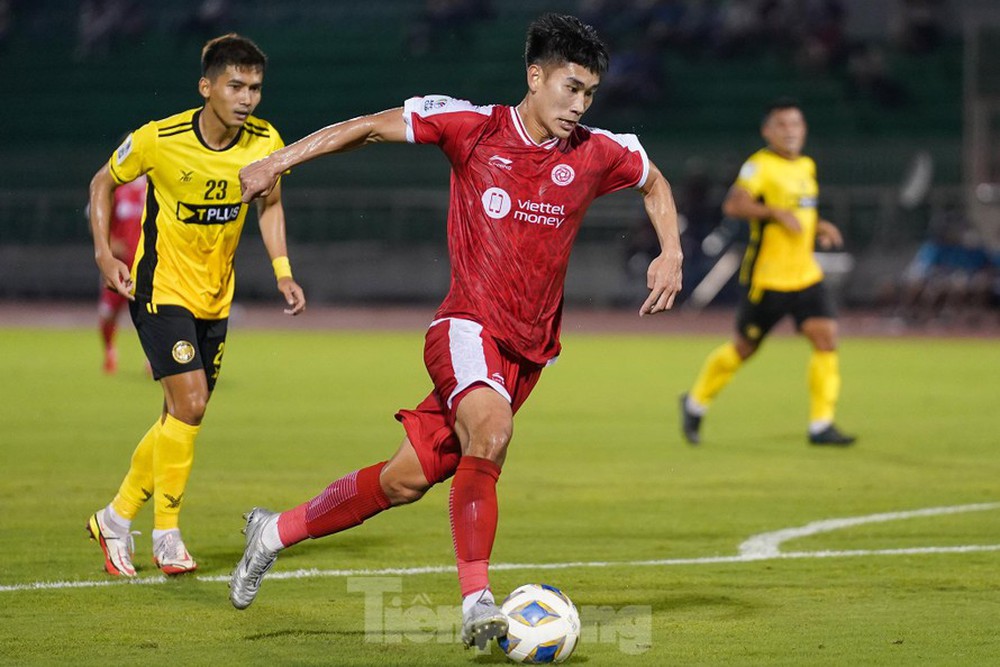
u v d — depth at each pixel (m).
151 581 17.84
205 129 18.48
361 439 33.31
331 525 15.05
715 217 82.00
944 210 79.62
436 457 14.72
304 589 17.31
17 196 90.94
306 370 52.22
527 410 40.47
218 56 18.17
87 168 93.94
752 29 96.25
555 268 14.95
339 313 84.62
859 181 85.06
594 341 68.38
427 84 99.94
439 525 22.22
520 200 14.70
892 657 13.98
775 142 32.47
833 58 94.06
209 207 18.59
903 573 18.38
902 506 24.17
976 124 77.81
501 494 25.55
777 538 21.06
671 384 48.25
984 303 72.25
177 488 18.23
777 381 49.84
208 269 18.89
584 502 24.64
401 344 65.06
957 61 93.25
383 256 87.75
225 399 42.50
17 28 109.00
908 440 33.72
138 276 18.69
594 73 14.36
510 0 103.88
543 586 13.86
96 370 51.16
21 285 90.62
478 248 14.79
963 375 50.88
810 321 32.50
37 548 20.09
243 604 15.43
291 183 94.19
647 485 26.66
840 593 17.14
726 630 15.15
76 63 106.06
